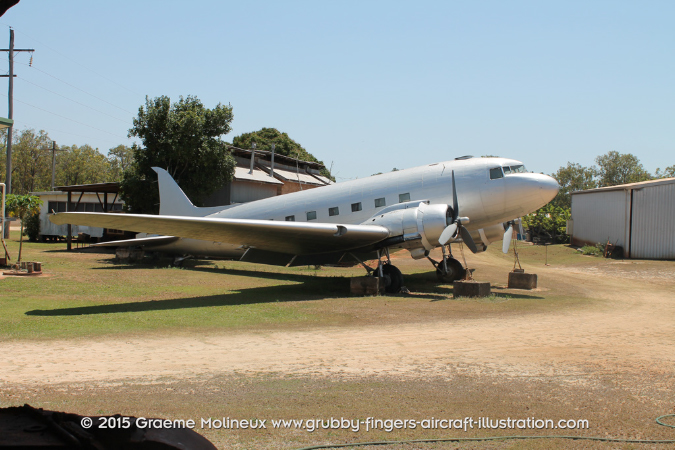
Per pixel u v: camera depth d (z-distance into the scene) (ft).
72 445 5.81
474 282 40.55
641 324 29.55
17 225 174.70
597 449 12.19
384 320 30.14
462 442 12.57
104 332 25.89
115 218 36.09
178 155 73.61
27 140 217.15
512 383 17.60
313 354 21.81
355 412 14.62
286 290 45.29
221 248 61.52
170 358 20.88
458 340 24.71
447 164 50.06
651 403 15.49
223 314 31.71
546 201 46.32
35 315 30.50
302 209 54.90
